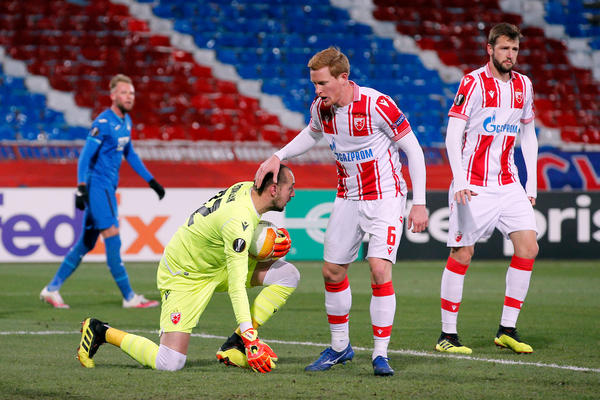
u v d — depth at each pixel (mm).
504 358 18844
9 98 60062
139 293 34281
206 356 18953
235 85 64500
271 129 61750
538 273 42875
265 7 70812
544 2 75500
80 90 61719
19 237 45312
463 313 27844
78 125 59312
